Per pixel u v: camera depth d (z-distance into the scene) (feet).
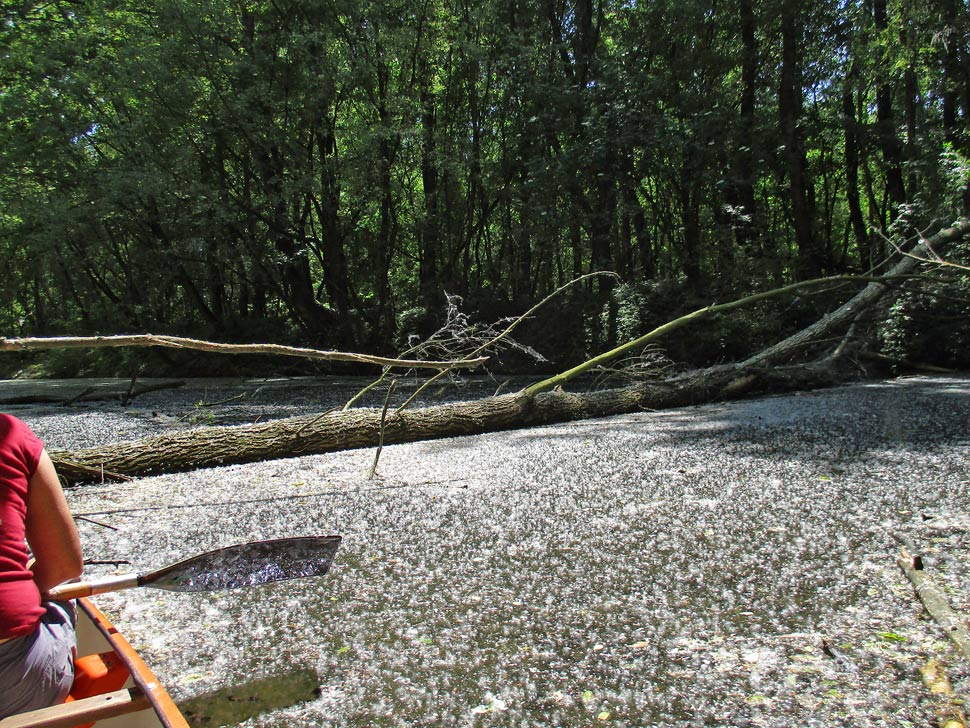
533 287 81.10
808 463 20.81
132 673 6.82
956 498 16.63
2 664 6.48
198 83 64.23
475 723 8.63
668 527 15.65
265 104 64.75
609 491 18.89
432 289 70.95
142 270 78.48
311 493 20.11
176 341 12.78
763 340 49.01
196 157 66.08
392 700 9.18
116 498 20.24
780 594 11.87
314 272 88.33
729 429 26.94
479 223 76.89
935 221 43.88
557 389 32.68
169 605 12.46
